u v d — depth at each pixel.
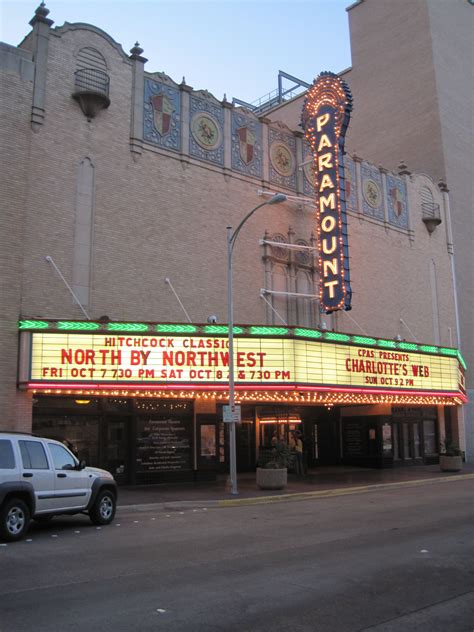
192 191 25.45
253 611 6.80
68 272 21.47
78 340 20.33
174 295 24.08
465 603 7.16
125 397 22.53
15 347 19.81
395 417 32.88
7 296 19.83
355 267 32.53
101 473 13.98
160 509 17.11
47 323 20.03
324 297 26.72
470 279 40.97
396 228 35.72
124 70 24.09
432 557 9.58
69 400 21.23
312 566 8.99
